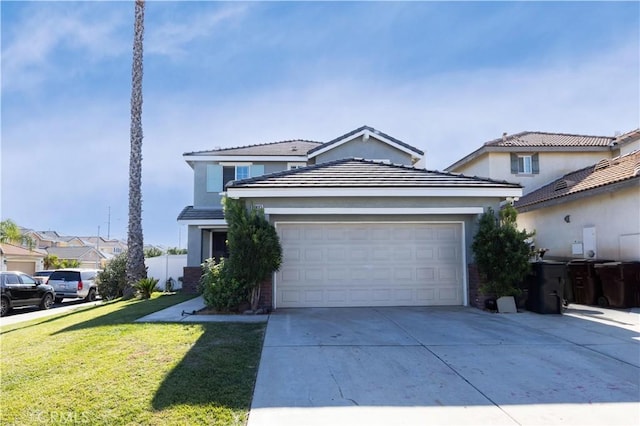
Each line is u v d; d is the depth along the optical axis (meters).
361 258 10.88
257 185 10.37
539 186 18.89
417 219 10.98
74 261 43.94
